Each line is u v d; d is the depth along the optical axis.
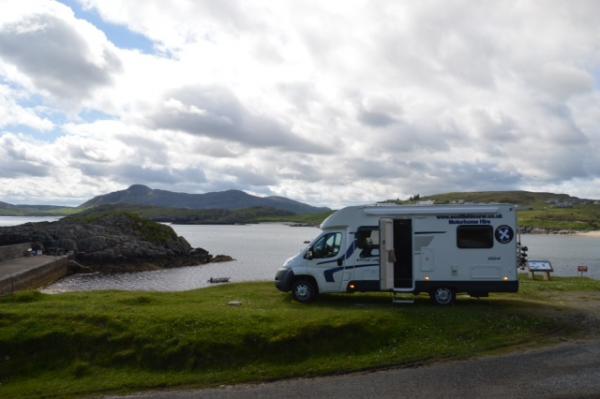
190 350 12.96
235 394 10.72
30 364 13.02
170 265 66.25
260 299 18.83
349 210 18.11
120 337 13.59
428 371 11.52
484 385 10.45
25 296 18.36
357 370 11.93
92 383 11.92
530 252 94.50
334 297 19.22
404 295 18.09
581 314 16.27
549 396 9.73
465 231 17.27
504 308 16.80
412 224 17.53
